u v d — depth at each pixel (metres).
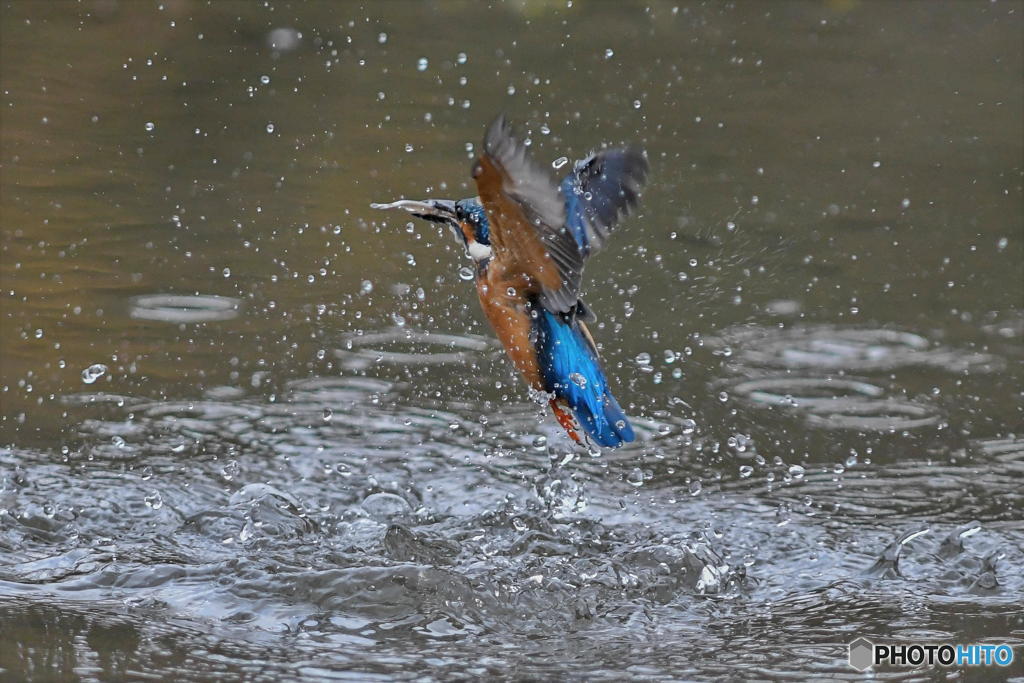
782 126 19.80
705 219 16.36
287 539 9.54
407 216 16.14
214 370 12.39
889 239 16.00
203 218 15.70
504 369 12.81
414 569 8.89
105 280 14.09
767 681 7.61
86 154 17.36
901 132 19.72
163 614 8.30
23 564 8.98
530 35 23.70
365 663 7.72
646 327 13.63
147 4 23.84
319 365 12.65
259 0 24.62
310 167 17.28
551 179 6.95
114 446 10.88
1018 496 10.45
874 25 25.16
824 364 12.94
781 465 10.98
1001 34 24.59
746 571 9.28
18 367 12.12
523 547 9.51
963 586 9.09
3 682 7.21
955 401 12.22
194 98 19.61
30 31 22.03
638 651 8.02
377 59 21.84
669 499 10.38
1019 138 19.52
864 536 9.80
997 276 15.08
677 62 22.58
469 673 7.61
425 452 11.09
